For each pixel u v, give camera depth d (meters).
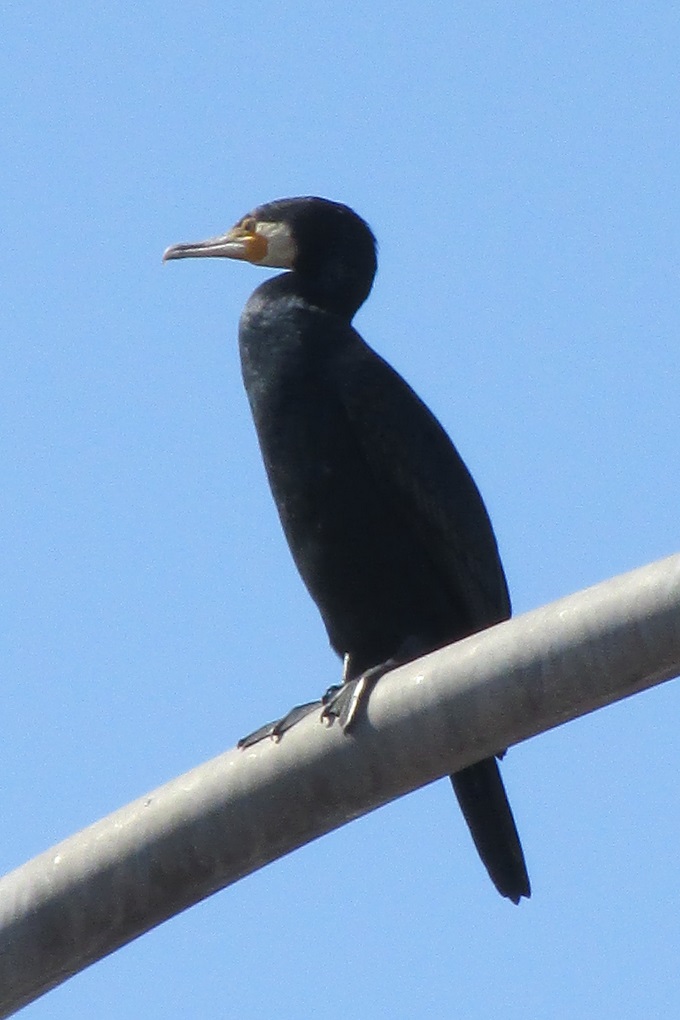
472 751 8.83
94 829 9.17
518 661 8.56
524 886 13.17
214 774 9.10
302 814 9.04
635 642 8.27
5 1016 9.28
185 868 9.05
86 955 9.16
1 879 9.26
